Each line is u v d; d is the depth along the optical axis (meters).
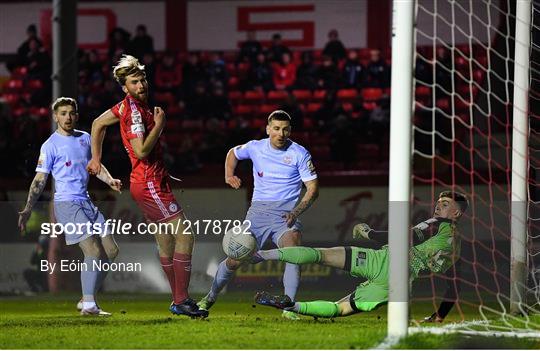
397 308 13.66
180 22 43.12
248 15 42.94
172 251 16.39
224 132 36.03
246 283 20.11
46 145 17.14
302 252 15.90
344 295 20.55
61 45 27.69
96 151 16.31
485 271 21.20
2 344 14.02
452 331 14.70
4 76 41.97
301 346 13.55
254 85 40.34
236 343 13.80
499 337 14.59
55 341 14.23
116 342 14.05
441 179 31.70
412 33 13.51
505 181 31.98
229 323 16.02
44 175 17.12
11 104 40.56
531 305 18.86
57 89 27.75
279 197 16.67
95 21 43.31
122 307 19.38
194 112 38.75
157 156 16.08
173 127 38.62
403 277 13.60
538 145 22.20
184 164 34.47
